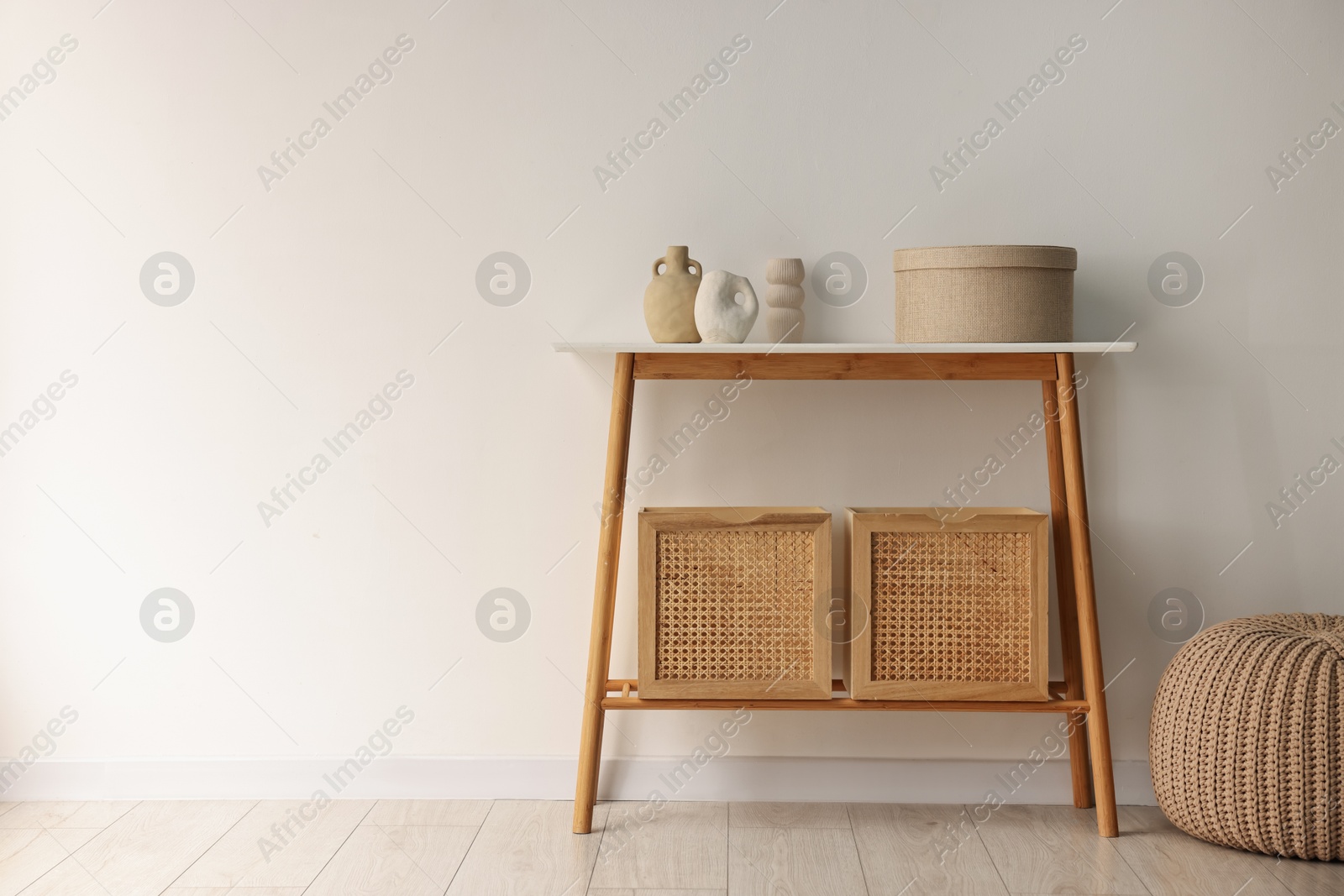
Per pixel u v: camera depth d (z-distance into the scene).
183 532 2.21
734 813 2.14
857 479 2.20
